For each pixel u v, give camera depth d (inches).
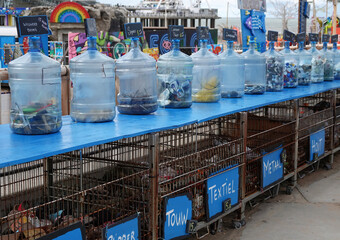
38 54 122.6
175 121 139.0
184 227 140.0
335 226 171.6
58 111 122.3
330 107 251.1
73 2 764.6
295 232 165.6
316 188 219.3
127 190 131.6
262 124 208.4
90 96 135.7
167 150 155.9
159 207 130.6
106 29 778.8
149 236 126.9
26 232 107.3
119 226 113.7
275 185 195.0
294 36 257.9
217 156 155.4
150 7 1569.9
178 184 138.6
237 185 165.5
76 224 100.6
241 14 276.1
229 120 183.8
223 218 179.0
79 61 136.6
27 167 134.0
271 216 182.4
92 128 127.6
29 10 949.8
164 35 529.3
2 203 124.4
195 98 185.8
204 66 184.2
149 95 152.3
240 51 306.0
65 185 140.7
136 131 122.0
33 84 118.0
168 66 167.8
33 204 133.2
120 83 153.3
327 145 253.0
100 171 142.4
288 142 208.8
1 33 668.1
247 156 177.5
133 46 155.9
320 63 276.7
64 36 753.0
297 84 250.5
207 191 148.8
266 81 224.8
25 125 116.3
